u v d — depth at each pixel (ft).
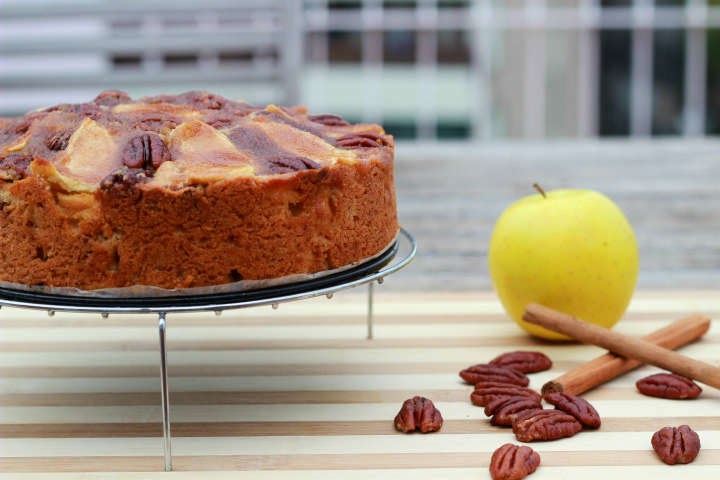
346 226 2.98
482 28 5.87
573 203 3.27
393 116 6.03
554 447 2.89
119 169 2.88
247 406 3.05
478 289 3.76
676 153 5.00
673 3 5.67
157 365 3.24
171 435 2.94
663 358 3.10
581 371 3.08
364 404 3.05
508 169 4.69
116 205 2.86
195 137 2.95
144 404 3.06
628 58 5.77
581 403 2.98
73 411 3.03
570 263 3.24
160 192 2.85
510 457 2.82
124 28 5.46
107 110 3.10
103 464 2.85
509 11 5.82
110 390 3.12
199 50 4.91
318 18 5.90
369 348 3.31
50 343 3.36
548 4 5.78
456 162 4.89
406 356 3.26
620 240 3.26
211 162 2.91
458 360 3.24
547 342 3.33
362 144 3.10
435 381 3.14
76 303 2.87
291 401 3.06
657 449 2.86
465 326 3.43
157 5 4.67
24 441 2.93
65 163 2.90
